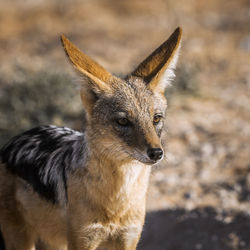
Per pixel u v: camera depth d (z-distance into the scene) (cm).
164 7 7694
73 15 7494
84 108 1661
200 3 7938
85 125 1662
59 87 4141
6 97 4134
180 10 7494
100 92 1627
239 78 4831
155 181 3066
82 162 1599
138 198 1647
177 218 2642
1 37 6875
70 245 1659
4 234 1912
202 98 4359
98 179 1588
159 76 1681
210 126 3788
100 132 1597
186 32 6347
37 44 6319
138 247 2536
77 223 1616
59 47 6019
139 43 5928
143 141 1530
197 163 3244
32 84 4134
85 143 1623
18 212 1877
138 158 1541
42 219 1791
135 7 7738
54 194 1711
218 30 6406
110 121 1593
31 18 7588
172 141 3566
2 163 1938
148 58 1828
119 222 1647
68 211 1636
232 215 2580
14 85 4194
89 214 1608
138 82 1684
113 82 1664
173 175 3114
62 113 4041
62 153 1748
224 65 5166
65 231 1752
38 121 3919
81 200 1599
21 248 1923
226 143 3469
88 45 5941
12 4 8588
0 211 1888
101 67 1714
